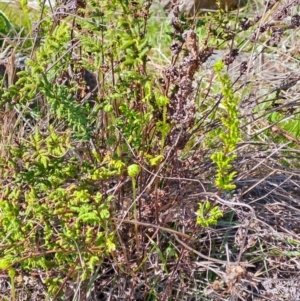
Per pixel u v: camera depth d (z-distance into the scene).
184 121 1.75
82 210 1.49
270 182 2.25
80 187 1.64
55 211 1.54
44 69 1.69
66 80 2.09
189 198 1.94
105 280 1.91
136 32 1.58
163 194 1.85
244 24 2.06
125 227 1.89
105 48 1.71
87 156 1.95
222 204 1.98
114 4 1.61
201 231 1.96
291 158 2.49
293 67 3.18
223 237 2.07
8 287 1.89
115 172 1.62
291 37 3.58
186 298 1.92
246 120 2.69
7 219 1.51
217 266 2.00
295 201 2.25
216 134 2.48
